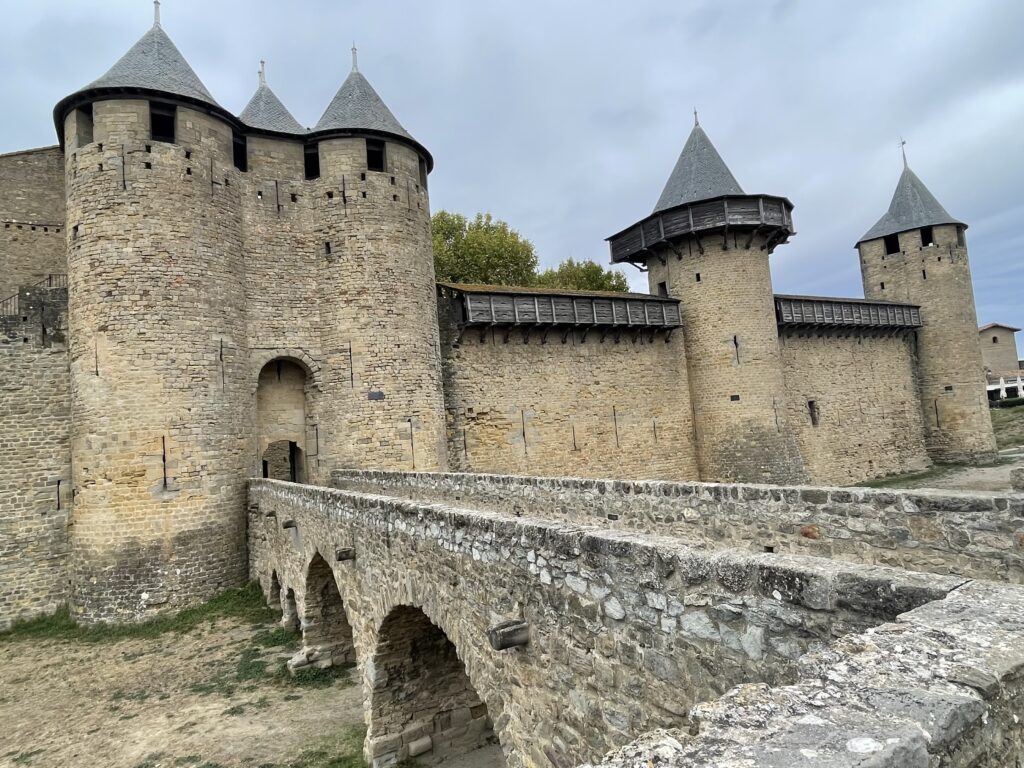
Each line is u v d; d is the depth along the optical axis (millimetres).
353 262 18984
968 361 33812
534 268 38156
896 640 2367
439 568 6215
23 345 16891
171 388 15617
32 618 16172
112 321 15352
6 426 16516
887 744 1733
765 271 25875
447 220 37438
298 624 13422
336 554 9484
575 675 4328
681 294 26344
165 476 15367
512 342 22812
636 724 3830
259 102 20938
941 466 33719
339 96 20531
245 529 16719
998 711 2006
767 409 24906
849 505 6270
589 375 24188
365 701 8781
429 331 19891
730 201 24891
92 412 15258
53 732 9609
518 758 4988
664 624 3658
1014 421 41312
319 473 18750
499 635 4715
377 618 8000
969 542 5281
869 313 31594
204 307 16391
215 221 16922
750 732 1949
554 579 4543
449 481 13219
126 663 12422
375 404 18562
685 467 25812
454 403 21484
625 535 4148
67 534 16844
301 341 18844
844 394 31094
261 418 18859
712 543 7793
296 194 19328
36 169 19125
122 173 15719
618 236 28547
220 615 14711
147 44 17016
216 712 10047
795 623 3053
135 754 8828
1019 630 2342
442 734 8883
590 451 23828
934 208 34719
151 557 15016
